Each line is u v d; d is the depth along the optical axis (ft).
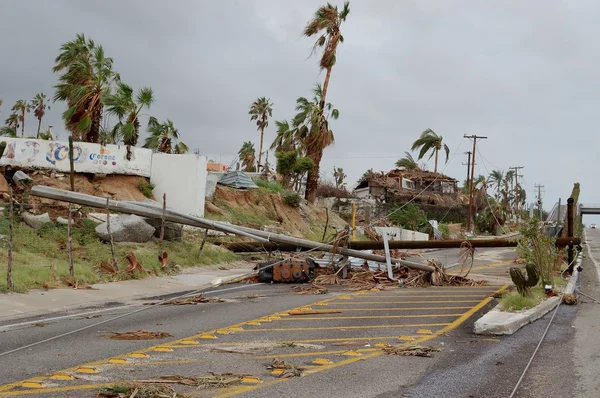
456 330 38.32
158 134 128.88
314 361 28.45
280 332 36.94
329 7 157.17
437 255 141.38
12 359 27.63
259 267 75.25
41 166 88.28
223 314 44.50
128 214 80.33
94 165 93.76
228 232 82.02
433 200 248.11
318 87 161.99
